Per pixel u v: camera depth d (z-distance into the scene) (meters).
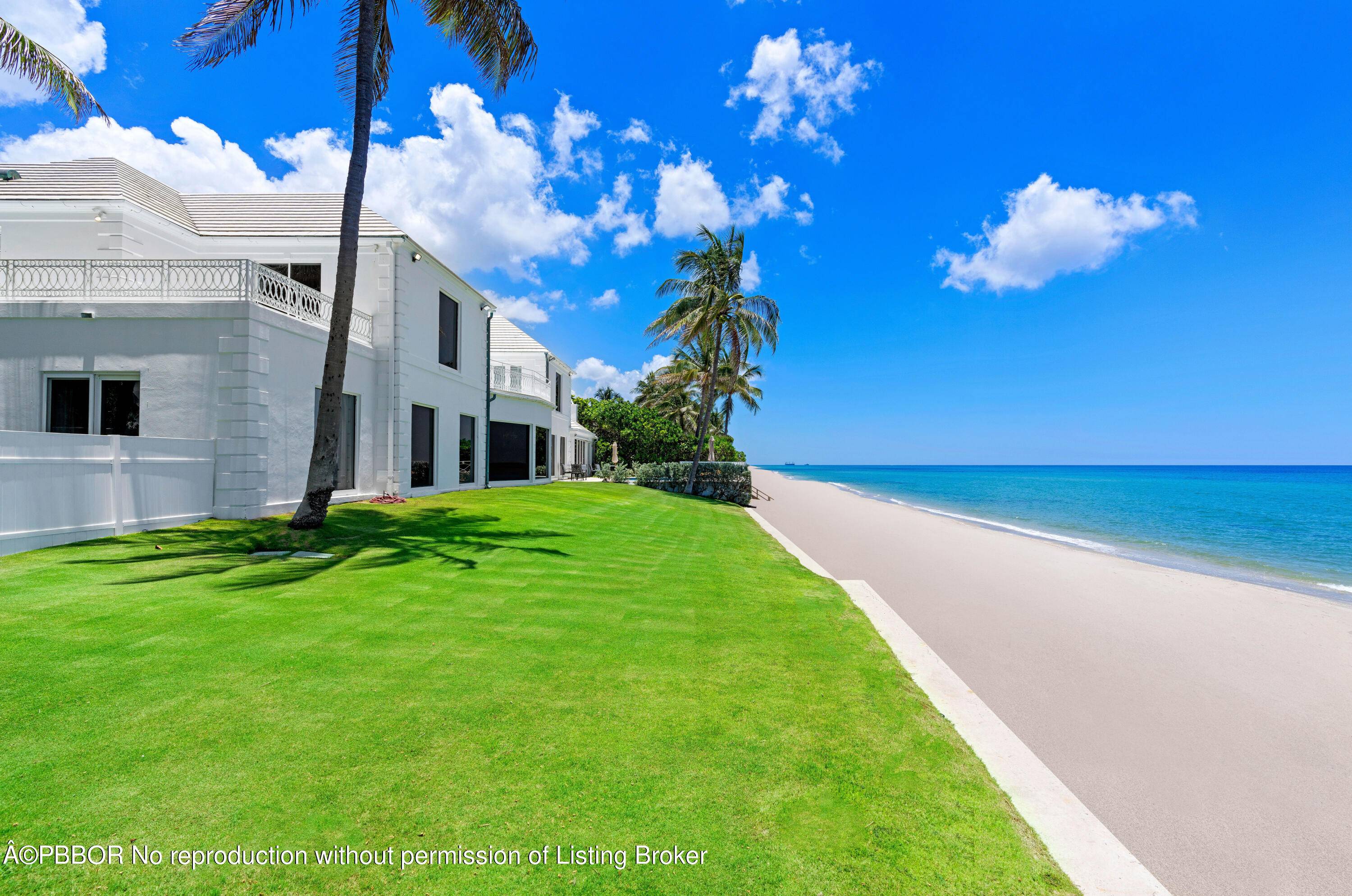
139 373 10.88
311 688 4.28
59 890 2.34
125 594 6.24
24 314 10.78
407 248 16.05
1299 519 29.83
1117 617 9.05
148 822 2.76
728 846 2.85
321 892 2.41
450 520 12.77
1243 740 4.88
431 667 4.80
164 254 15.15
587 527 13.99
